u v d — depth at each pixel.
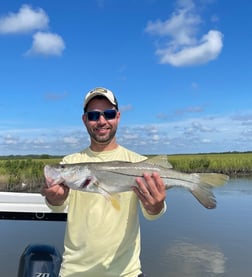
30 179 10.96
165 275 3.12
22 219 1.52
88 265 1.15
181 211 5.97
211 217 5.43
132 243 1.18
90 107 1.28
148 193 1.09
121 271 1.14
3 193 1.52
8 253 3.27
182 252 3.71
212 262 3.42
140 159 1.30
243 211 5.97
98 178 1.17
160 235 4.36
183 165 17.39
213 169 17.59
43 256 1.45
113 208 1.18
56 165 1.17
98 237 1.15
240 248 3.83
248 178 14.19
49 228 4.21
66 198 1.21
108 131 1.27
